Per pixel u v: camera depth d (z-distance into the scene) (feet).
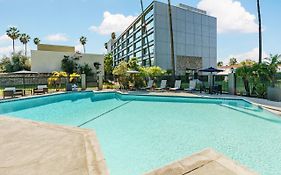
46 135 16.87
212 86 55.77
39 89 59.98
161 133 22.93
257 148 18.02
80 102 49.67
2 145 14.65
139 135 22.25
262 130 23.50
